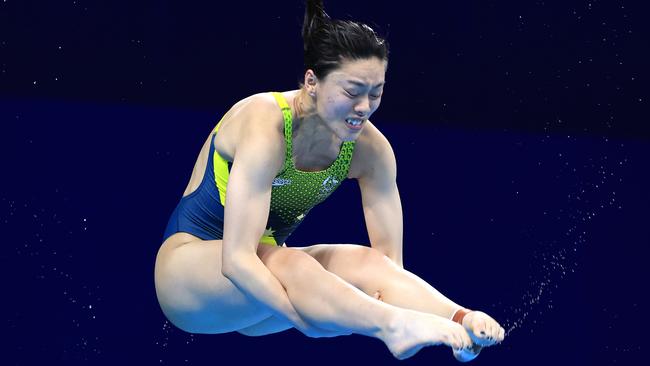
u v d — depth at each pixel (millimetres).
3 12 25406
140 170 21906
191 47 26344
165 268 11953
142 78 26219
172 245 12180
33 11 25578
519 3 26938
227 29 26344
